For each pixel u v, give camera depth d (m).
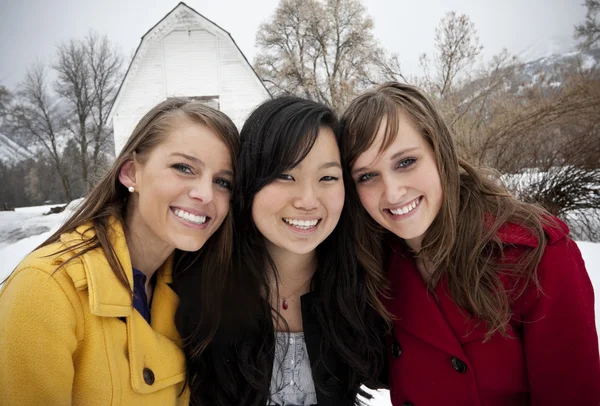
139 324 1.38
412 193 1.48
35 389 1.12
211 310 1.59
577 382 1.34
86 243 1.33
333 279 1.75
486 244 1.47
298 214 1.47
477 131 9.16
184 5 13.46
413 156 1.46
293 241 1.51
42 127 28.70
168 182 1.37
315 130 1.42
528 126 8.52
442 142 1.49
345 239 1.71
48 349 1.13
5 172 28.23
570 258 1.38
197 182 1.40
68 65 28.53
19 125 28.55
